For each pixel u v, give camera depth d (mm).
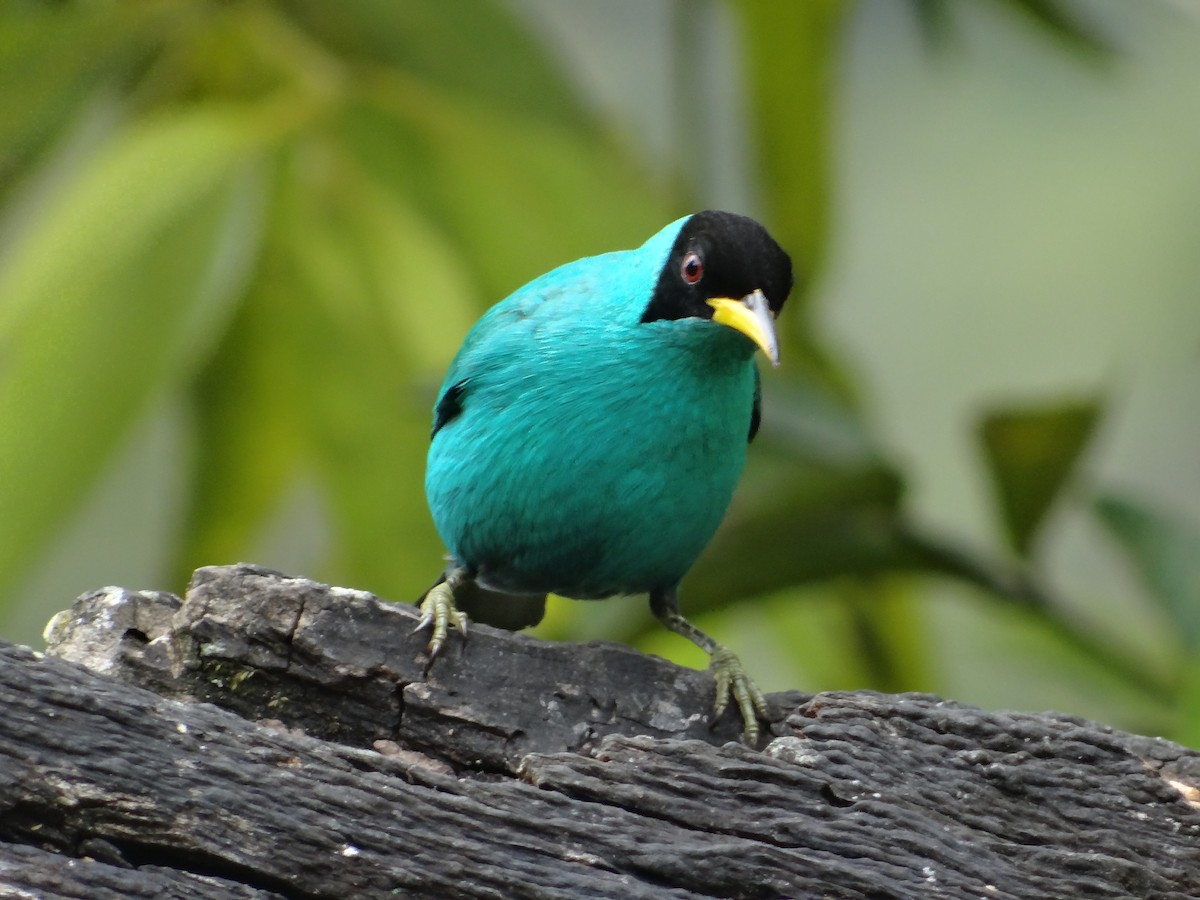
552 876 6883
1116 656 12547
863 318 18906
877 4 19438
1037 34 14656
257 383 13398
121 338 11875
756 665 16609
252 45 13320
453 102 13359
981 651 14195
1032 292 18906
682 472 9109
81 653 7656
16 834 6594
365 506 13328
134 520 16078
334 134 13133
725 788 7281
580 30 18656
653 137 16688
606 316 9023
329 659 7641
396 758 7188
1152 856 7617
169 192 11992
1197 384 19516
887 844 7270
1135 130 19297
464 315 13281
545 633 11758
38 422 11844
